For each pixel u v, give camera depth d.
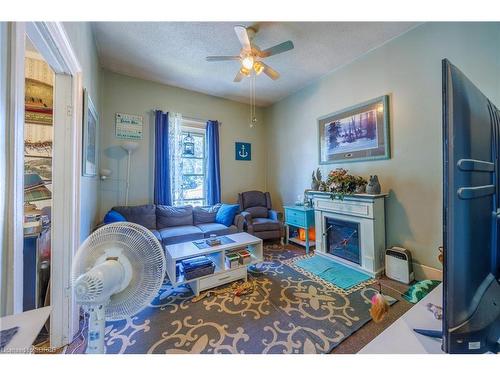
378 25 2.21
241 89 3.81
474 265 0.59
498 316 0.60
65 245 1.44
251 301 1.92
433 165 2.17
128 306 0.78
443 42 2.06
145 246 0.81
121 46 2.55
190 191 3.94
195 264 2.06
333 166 3.22
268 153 4.63
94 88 2.38
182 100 3.76
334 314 1.72
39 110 2.18
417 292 1.87
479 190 0.61
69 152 1.47
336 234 2.89
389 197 2.52
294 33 2.32
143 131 3.42
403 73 2.37
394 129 2.46
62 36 1.19
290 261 2.86
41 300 1.59
